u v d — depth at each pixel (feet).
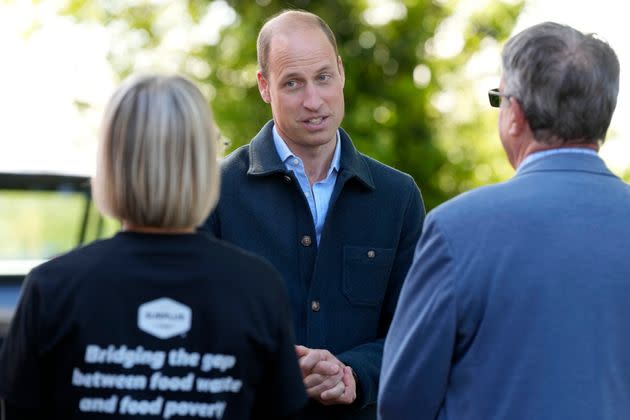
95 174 16.97
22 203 40.75
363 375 23.94
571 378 17.43
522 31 18.85
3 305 36.88
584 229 17.89
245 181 24.77
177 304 16.28
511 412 17.60
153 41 66.39
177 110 16.48
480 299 17.83
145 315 16.20
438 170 66.49
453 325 17.95
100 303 16.16
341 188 24.70
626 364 17.74
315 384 23.17
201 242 16.79
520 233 17.89
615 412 17.54
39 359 16.24
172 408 16.10
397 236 25.16
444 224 18.33
